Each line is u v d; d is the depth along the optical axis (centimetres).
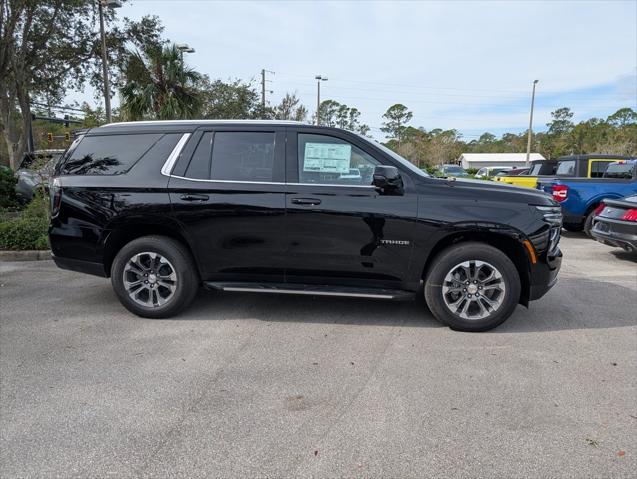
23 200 1304
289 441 284
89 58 2503
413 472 257
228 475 254
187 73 2261
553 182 1048
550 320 496
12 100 2288
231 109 2994
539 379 364
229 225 467
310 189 457
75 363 389
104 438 287
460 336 450
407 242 448
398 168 459
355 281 468
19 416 311
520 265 465
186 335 450
